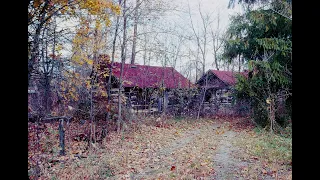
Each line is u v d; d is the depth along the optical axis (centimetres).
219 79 1545
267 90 885
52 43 536
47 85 620
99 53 852
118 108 876
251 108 1079
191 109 1366
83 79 740
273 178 399
